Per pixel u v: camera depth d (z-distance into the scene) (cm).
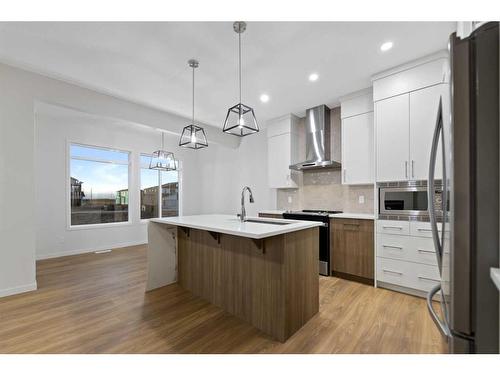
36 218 419
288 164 433
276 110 414
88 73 286
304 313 208
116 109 354
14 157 271
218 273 245
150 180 591
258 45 233
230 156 595
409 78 265
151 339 186
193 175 658
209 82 309
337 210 394
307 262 214
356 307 237
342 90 333
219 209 623
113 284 302
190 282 283
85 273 343
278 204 484
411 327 201
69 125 459
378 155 287
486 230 79
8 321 211
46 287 291
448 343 90
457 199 82
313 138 397
